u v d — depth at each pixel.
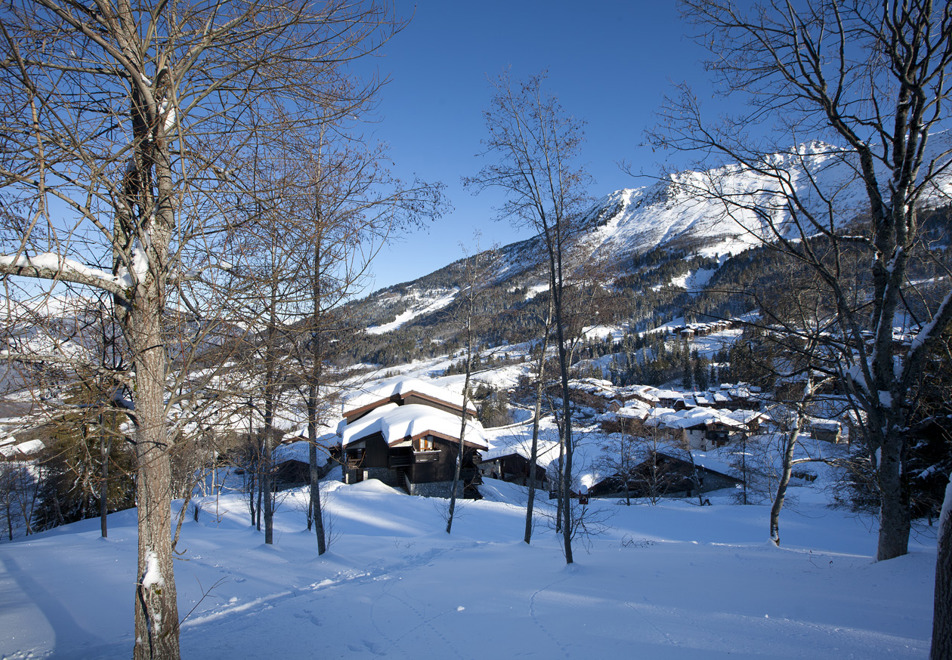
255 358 5.54
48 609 8.57
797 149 9.28
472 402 30.83
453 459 30.28
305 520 20.52
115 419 5.22
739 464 33.81
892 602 6.35
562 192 10.75
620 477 34.41
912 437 13.95
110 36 4.98
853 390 8.73
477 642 6.14
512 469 41.78
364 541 15.49
